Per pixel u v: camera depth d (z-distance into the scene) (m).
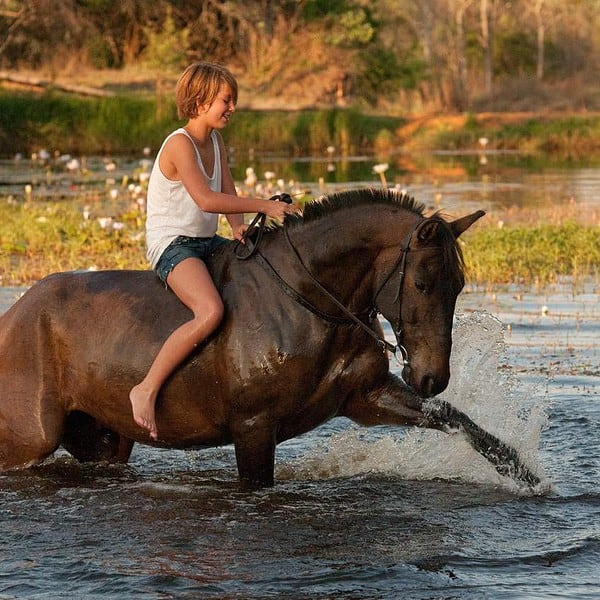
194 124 10.40
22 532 9.80
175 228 10.42
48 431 10.95
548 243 25.70
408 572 8.84
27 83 62.78
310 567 8.98
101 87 63.72
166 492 10.88
